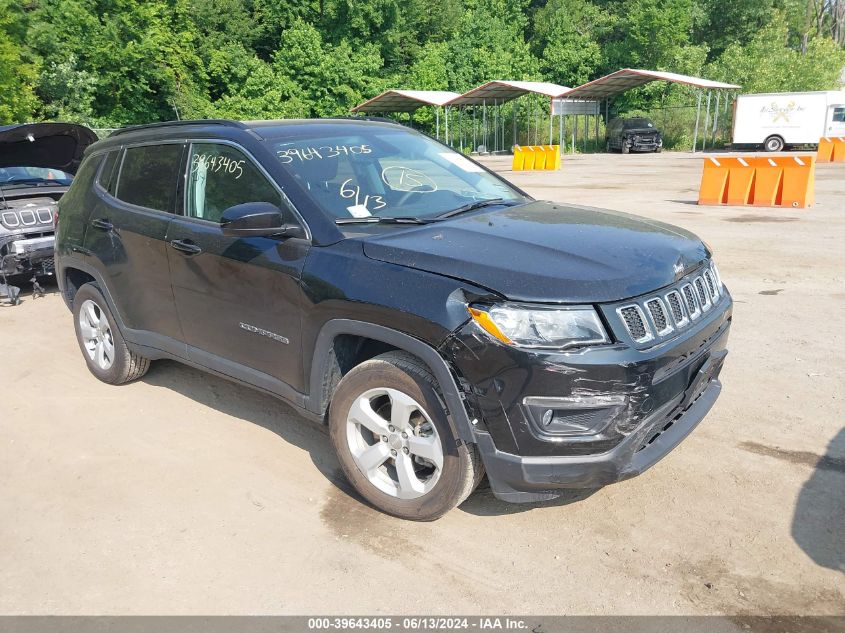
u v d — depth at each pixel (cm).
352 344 338
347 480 367
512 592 278
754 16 5072
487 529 320
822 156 2525
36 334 634
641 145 3659
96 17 3231
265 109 3850
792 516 321
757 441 393
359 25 4266
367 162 392
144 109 3494
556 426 276
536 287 274
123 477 376
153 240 416
